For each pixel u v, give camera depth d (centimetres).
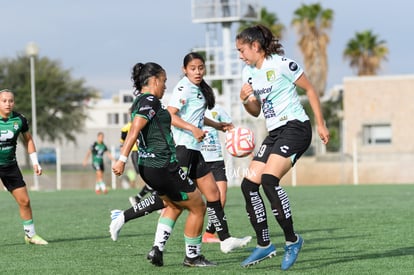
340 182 7450
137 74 1596
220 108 2175
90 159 7869
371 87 9269
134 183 6819
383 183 6888
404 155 8519
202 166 1781
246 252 1892
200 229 1639
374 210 3209
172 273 1559
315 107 1567
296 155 1550
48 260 1802
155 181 1564
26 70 12875
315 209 3328
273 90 1562
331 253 1828
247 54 1575
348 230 2373
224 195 2130
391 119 9200
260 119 7769
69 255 1891
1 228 2708
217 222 1786
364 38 13550
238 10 7300
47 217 3173
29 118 12469
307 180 7612
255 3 7519
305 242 2064
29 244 2158
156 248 1645
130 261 1759
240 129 1817
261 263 1677
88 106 13138
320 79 12581
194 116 1838
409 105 9156
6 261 1795
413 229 2377
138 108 1540
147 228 2552
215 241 2108
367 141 9306
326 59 12606
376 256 1762
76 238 2305
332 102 12800
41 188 7194
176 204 1611
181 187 1576
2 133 2098
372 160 8262
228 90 7544
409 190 5034
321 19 12575
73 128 12731
